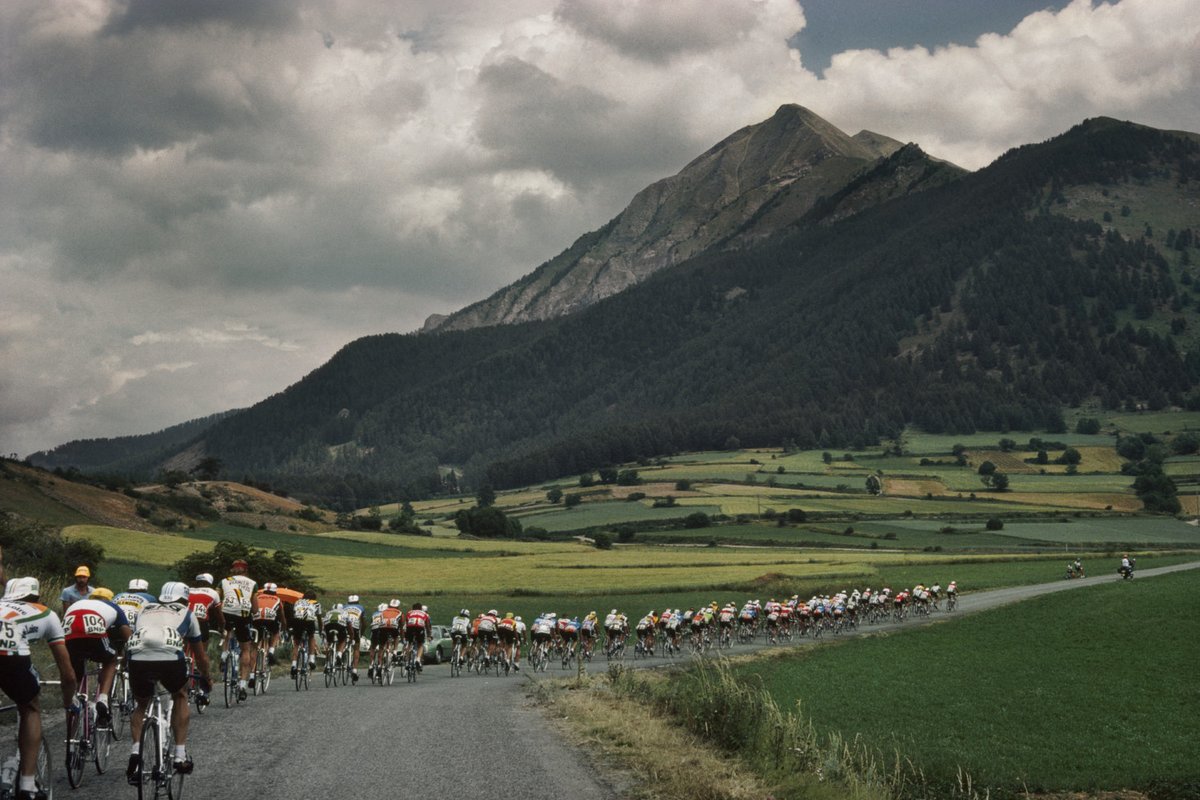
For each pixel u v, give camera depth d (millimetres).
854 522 168875
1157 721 31469
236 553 61219
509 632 35500
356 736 15453
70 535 92375
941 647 51344
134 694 11117
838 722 29953
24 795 9203
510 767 13219
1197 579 80688
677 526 171500
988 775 23656
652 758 13922
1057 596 75812
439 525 183000
